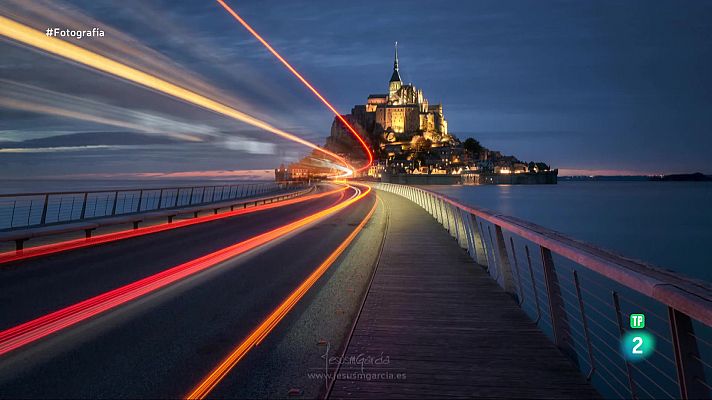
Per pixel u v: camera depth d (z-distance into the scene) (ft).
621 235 288.92
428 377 14.58
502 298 24.84
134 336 19.48
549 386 13.82
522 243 107.14
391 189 200.23
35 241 51.60
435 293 25.95
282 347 18.12
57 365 16.28
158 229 64.95
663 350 68.39
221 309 23.81
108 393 14.06
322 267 36.19
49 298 25.99
